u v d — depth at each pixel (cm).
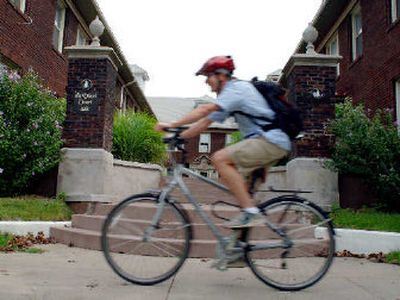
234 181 367
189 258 574
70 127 883
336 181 848
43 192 871
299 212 403
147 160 1277
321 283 421
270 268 397
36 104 852
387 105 1173
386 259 589
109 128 926
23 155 815
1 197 834
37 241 659
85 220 687
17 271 432
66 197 847
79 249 611
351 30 1493
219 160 371
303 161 845
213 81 398
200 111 371
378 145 812
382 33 1220
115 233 428
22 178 827
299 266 400
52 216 766
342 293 378
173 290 373
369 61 1308
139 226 421
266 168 385
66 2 1516
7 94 849
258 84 385
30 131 836
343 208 838
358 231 666
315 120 867
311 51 898
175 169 402
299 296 364
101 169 862
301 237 397
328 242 398
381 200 836
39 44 1312
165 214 401
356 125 847
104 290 364
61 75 1515
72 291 357
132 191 1003
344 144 834
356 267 533
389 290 394
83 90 891
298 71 881
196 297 350
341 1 1462
